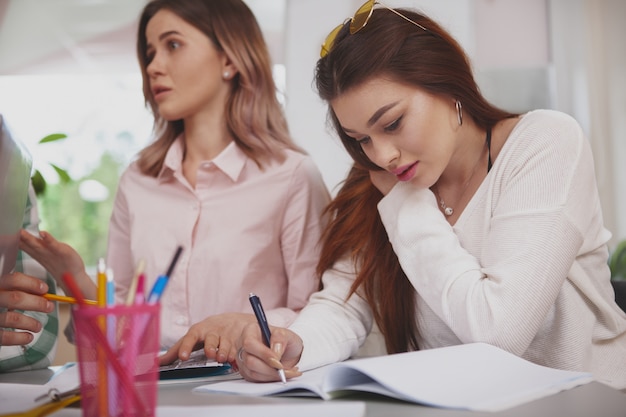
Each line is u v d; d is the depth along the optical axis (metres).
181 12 1.77
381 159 1.18
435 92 1.18
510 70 3.11
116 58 3.11
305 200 1.79
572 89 3.12
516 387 0.80
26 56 3.12
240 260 1.73
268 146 1.80
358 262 1.40
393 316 1.37
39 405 0.81
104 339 0.63
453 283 1.13
